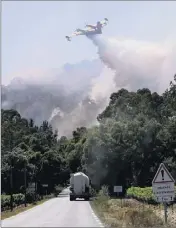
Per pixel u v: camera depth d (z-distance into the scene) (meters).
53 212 39.12
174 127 73.75
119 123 78.94
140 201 52.53
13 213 39.75
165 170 20.05
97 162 79.44
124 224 23.53
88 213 35.97
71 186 72.88
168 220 24.75
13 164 81.75
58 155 115.56
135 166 76.75
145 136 75.12
